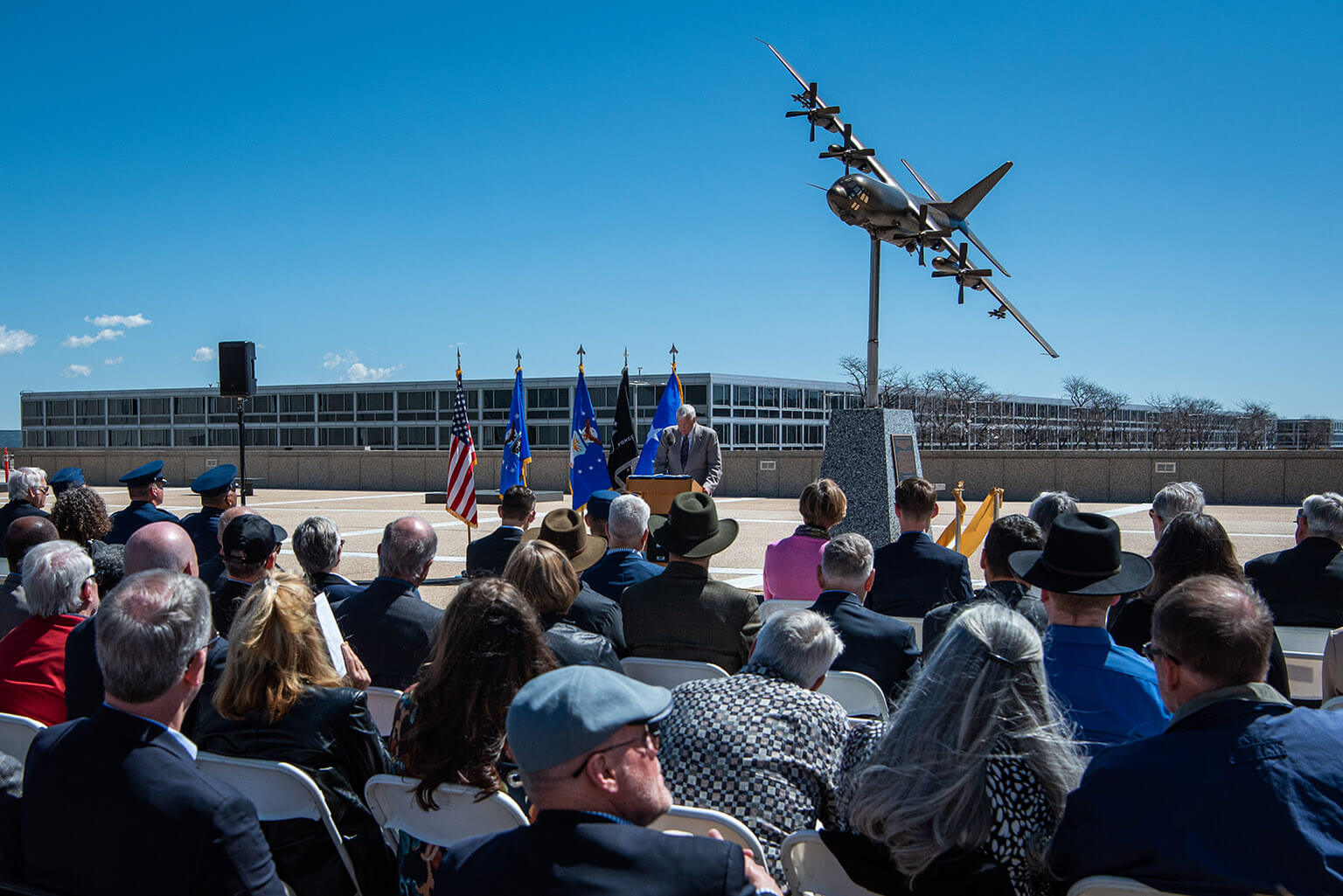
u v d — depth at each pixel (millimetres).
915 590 5301
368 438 84750
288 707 2920
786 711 2682
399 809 2791
